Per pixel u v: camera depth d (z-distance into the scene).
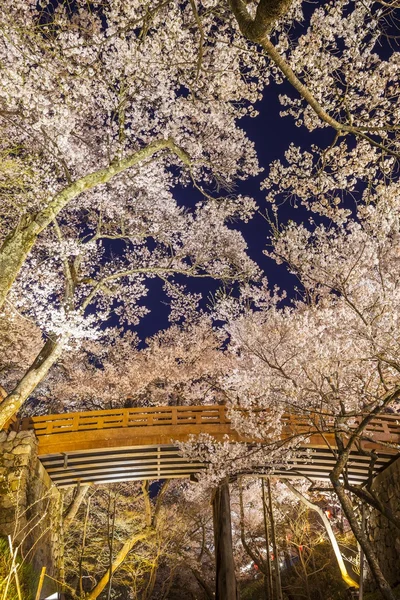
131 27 8.74
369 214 12.58
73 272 16.22
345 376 14.01
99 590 20.30
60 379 28.86
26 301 16.44
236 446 17.55
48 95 13.40
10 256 10.22
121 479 21.27
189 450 17.83
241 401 18.55
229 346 20.77
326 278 14.05
